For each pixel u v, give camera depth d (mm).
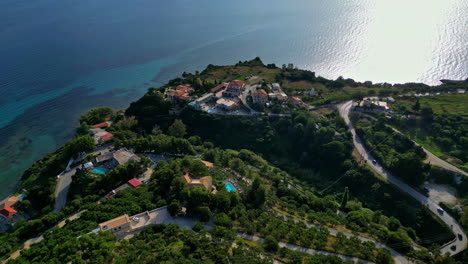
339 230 129000
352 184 177500
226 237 107812
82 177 158375
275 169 189125
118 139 194750
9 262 102438
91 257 93438
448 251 128750
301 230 119812
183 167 159625
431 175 171125
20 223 138375
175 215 126250
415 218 150875
